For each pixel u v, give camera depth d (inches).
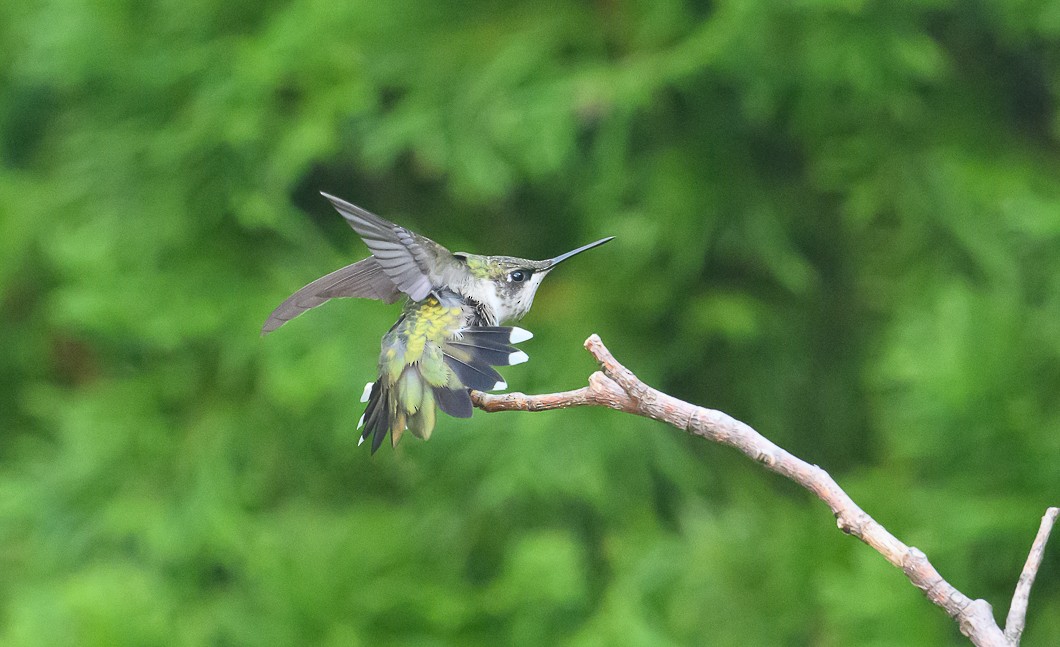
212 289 425.1
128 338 423.5
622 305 420.5
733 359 429.1
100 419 438.0
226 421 434.0
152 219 436.5
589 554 418.6
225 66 421.7
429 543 414.3
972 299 311.0
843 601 330.6
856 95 394.6
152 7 438.6
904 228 404.2
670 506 432.5
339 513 430.0
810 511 411.2
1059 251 374.9
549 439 401.1
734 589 398.0
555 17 418.0
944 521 303.3
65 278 466.6
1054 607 304.8
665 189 406.6
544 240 443.8
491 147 400.2
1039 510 292.7
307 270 424.2
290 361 406.6
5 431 499.8
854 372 431.2
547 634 393.1
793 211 425.4
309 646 395.2
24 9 496.4
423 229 442.6
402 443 412.8
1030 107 426.9
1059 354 299.9
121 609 370.0
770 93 382.3
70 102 492.7
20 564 453.4
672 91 417.1
